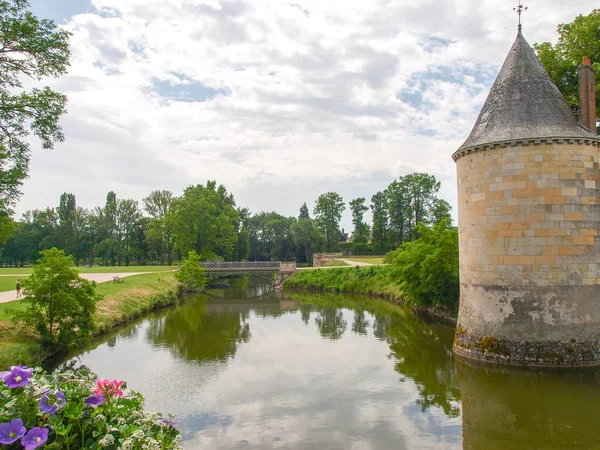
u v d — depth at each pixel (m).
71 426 6.03
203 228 71.75
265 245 116.19
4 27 18.69
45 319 20.88
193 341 24.98
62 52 20.30
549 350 17.19
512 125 18.55
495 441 12.03
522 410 14.04
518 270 17.78
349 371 18.61
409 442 12.10
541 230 17.56
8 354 17.52
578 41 26.00
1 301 26.30
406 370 18.58
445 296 30.33
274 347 23.30
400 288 36.09
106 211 93.50
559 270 17.44
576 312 17.36
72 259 21.78
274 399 15.45
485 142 18.48
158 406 14.85
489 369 17.67
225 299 47.38
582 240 17.62
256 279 85.06
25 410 5.85
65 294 20.73
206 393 16.08
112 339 25.59
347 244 109.75
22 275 48.97
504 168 18.09
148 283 45.66
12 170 19.41
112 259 95.69
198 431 12.86
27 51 19.62
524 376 16.66
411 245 37.00
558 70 26.09
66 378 7.10
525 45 20.55
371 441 12.14
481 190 18.77
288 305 41.22
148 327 29.64
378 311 35.59
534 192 17.64
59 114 20.62
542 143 17.61
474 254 19.06
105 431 6.31
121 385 7.24
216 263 66.12
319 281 58.41
